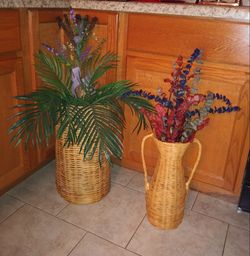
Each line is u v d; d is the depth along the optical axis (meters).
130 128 1.63
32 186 1.58
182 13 1.25
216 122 1.39
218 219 1.41
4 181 1.42
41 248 1.20
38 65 1.33
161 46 1.36
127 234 1.29
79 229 1.30
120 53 1.48
